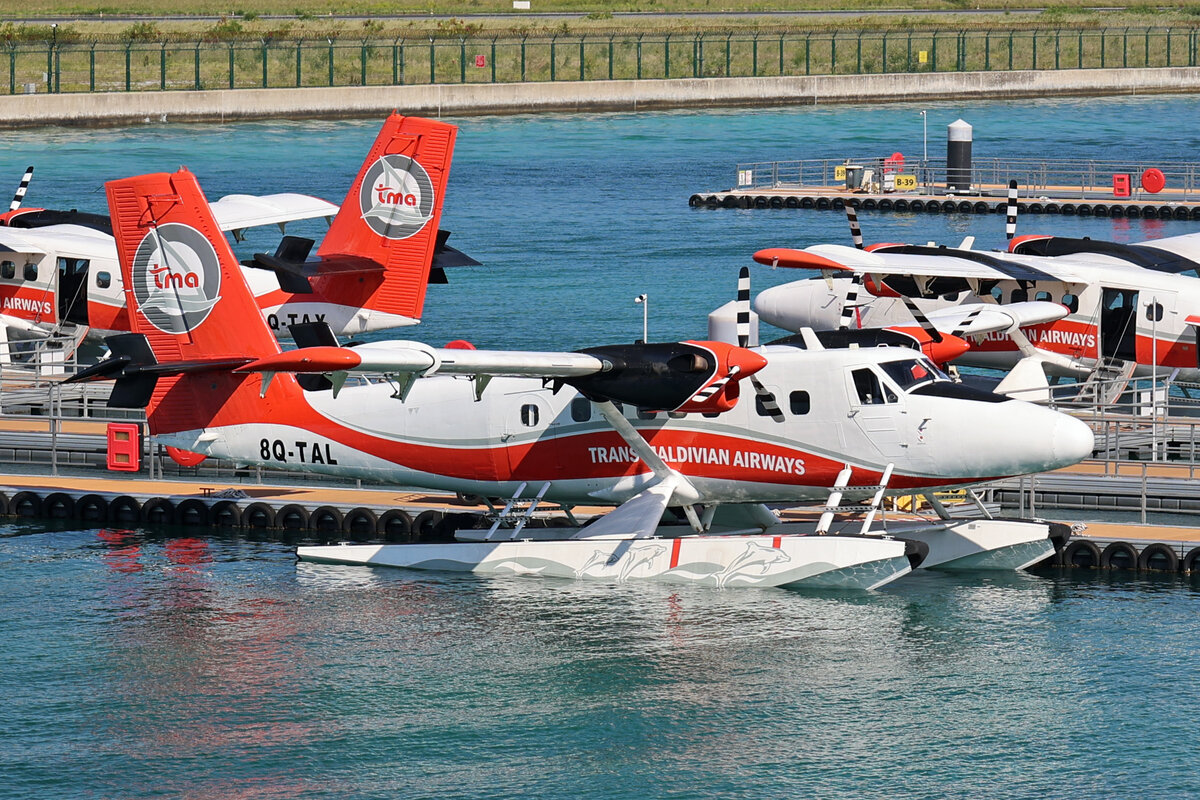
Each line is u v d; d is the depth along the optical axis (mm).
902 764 78062
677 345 95000
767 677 88125
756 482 102875
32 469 132125
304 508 118188
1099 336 142875
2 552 112688
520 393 105875
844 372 99750
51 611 99500
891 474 99688
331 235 147000
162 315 109125
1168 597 101000
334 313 146250
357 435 109375
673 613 98312
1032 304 140750
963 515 113375
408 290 146125
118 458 127625
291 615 98688
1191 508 114562
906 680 87688
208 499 120312
